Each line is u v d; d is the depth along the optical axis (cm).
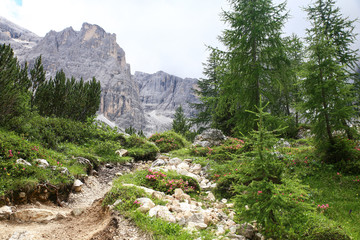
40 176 678
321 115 843
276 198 371
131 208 493
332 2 1425
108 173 1073
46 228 473
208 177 923
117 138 1589
